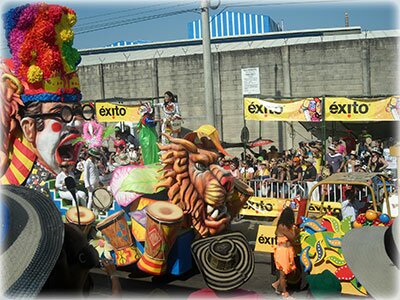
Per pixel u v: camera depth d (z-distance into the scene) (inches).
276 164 510.6
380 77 706.2
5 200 88.7
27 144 338.0
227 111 778.8
